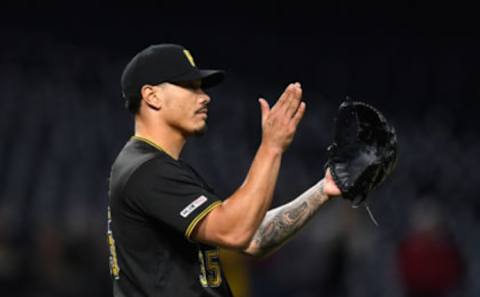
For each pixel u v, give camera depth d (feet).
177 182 38.04
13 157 176.65
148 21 258.16
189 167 40.68
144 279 38.65
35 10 248.32
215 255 40.11
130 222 38.78
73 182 171.83
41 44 212.02
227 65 240.53
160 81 39.75
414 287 114.32
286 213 43.91
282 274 115.55
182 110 39.96
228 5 273.95
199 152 187.11
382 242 156.46
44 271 84.89
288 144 38.42
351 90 238.68
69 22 249.34
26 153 178.19
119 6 253.65
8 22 246.27
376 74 241.14
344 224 100.22
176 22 261.24
